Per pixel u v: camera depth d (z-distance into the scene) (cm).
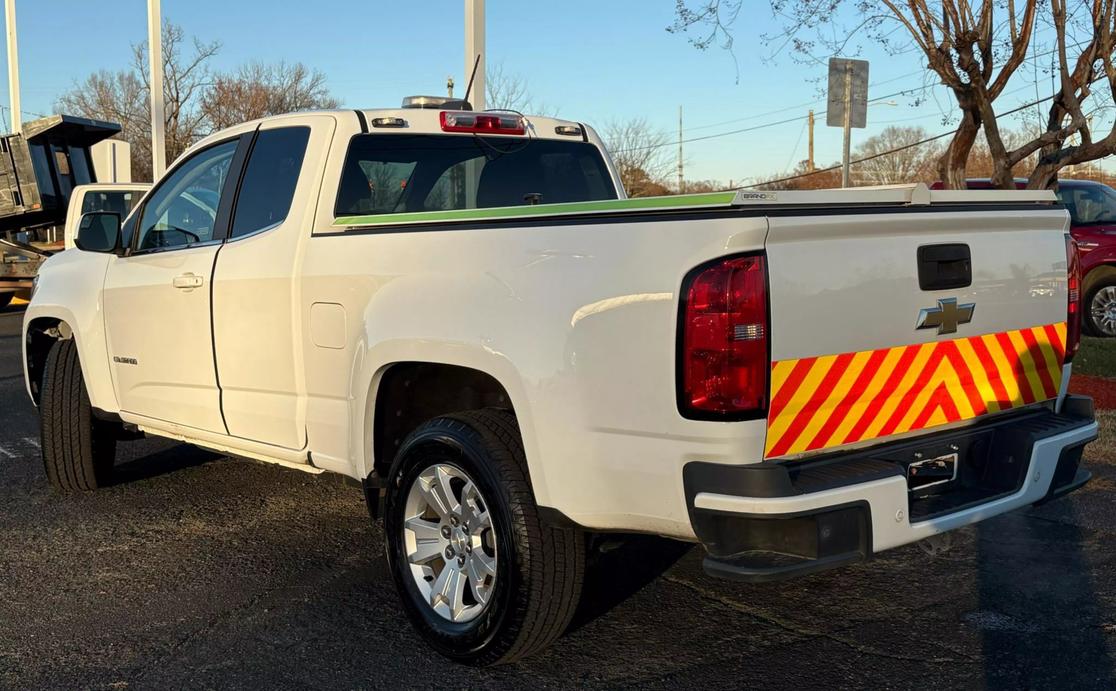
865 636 405
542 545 358
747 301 311
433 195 500
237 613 438
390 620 430
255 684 373
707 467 317
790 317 319
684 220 320
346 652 399
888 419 354
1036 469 379
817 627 415
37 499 614
